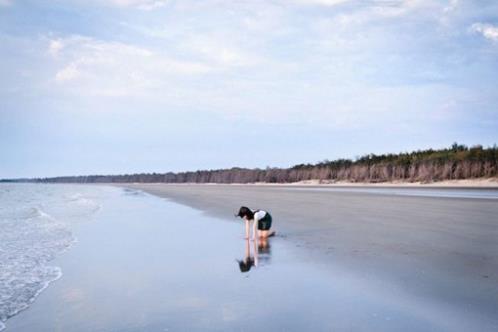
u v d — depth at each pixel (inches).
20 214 1032.2
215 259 413.7
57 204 1437.0
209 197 1572.3
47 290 323.9
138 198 1727.4
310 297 274.8
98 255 460.8
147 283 331.3
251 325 229.5
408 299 261.4
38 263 426.9
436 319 226.7
